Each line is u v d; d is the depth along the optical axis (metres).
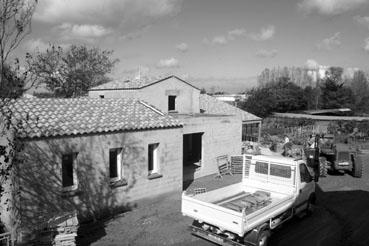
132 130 13.52
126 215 12.98
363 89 84.69
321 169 19.66
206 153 19.70
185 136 22.41
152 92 22.03
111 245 10.21
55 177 11.21
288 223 12.32
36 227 9.75
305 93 66.44
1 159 10.00
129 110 15.12
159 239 10.75
